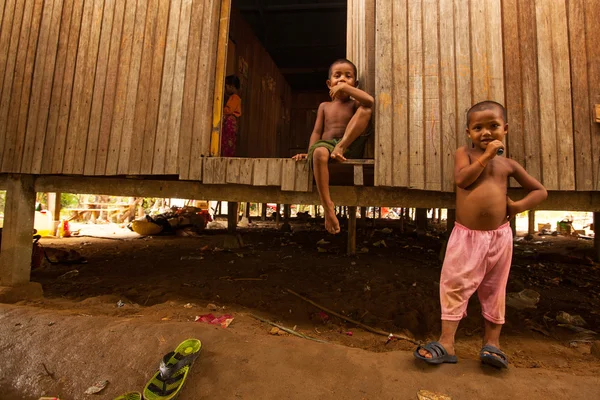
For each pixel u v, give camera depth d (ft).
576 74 9.27
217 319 10.31
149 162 11.35
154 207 51.24
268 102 29.63
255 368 6.98
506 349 9.31
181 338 8.01
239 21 22.76
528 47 9.43
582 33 9.32
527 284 16.11
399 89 9.72
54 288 13.70
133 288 13.58
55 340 8.32
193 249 23.98
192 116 11.14
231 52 21.47
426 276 16.65
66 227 29.55
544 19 9.46
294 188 10.12
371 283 15.10
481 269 6.86
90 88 12.13
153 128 11.45
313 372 6.88
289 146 38.52
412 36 9.83
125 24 12.09
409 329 10.89
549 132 9.21
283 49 32.71
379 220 51.21
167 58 11.57
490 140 6.89
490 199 6.74
